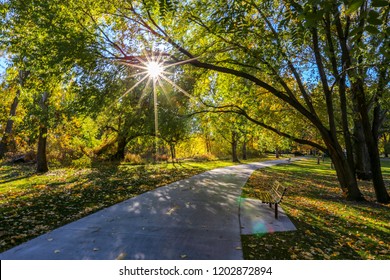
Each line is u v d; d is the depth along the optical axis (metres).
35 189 11.66
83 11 9.01
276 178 18.42
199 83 13.35
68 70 9.27
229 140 37.28
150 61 9.87
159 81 12.56
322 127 10.98
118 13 9.56
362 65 7.98
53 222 6.71
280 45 7.84
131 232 5.91
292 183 16.61
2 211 7.79
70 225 6.39
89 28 9.46
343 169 11.42
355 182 11.37
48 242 5.28
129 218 7.05
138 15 9.09
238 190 11.93
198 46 11.59
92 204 8.76
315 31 9.15
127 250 4.92
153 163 26.86
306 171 26.36
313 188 14.98
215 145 49.34
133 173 17.88
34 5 8.02
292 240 5.66
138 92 12.84
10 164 23.97
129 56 9.72
